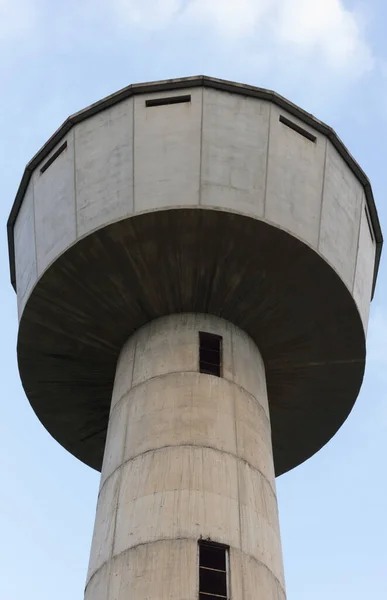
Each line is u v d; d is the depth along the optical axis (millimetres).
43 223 20844
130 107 20625
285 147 20438
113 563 16297
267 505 17562
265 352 21188
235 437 18172
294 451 24016
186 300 20109
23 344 21234
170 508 16641
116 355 21328
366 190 22406
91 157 20484
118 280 19812
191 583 15523
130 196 19219
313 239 19516
